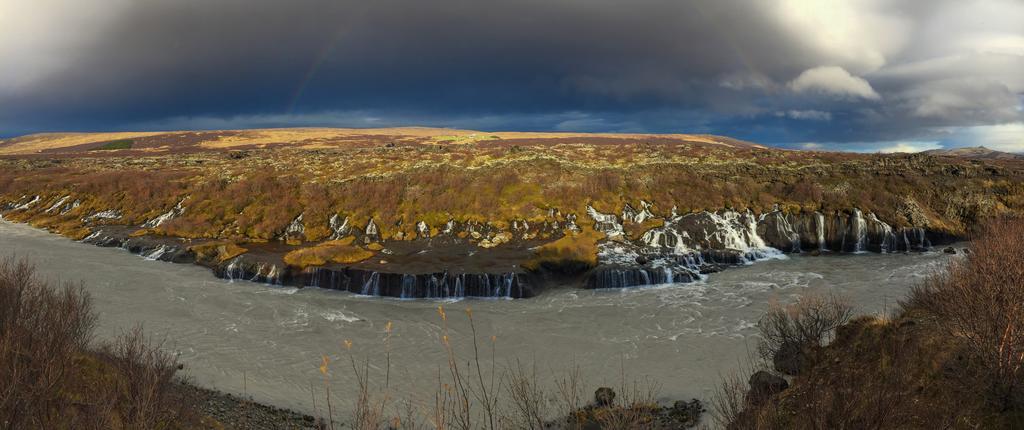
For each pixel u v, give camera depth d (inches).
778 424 556.4
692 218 2284.7
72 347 631.8
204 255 1983.3
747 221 2273.6
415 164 3125.0
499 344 1266.0
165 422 606.5
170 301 1533.0
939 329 756.6
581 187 2511.1
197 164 3791.8
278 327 1364.4
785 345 967.0
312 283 1738.4
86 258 2001.7
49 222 2645.2
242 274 1804.9
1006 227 934.4
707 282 1771.7
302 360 1163.3
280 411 898.1
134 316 1391.5
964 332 670.5
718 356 1151.6
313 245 2172.7
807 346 932.6
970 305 674.2
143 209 2662.4
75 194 2947.8
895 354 723.4
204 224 2367.1
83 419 498.6
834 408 506.6
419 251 2003.0
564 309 1526.8
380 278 1670.8
